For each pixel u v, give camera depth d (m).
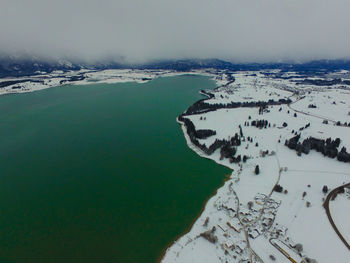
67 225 97.62
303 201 109.94
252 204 106.75
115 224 98.19
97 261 81.12
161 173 139.50
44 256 83.12
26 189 121.88
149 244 88.00
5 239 90.50
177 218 101.69
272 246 84.19
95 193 119.19
